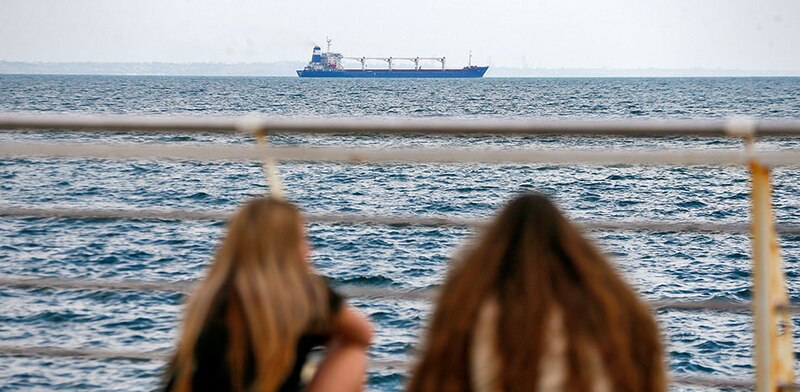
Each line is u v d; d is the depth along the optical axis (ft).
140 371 138.21
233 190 400.26
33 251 242.78
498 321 28.25
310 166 479.41
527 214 29.78
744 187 428.56
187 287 38.40
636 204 387.55
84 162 463.83
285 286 33.01
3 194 367.86
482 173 463.42
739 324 184.44
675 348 171.73
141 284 38.88
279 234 33.71
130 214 38.58
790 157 33.09
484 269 29.27
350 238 258.78
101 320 166.91
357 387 34.37
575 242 29.35
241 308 32.55
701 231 36.22
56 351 40.50
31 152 37.65
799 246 274.57
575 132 36.50
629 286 29.32
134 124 38.42
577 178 453.99
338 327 34.65
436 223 37.06
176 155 37.50
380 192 400.26
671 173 476.54
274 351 32.24
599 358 27.43
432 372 28.91
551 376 27.43
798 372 146.72
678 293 220.43
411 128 37.06
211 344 32.45
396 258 240.12
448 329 28.89
